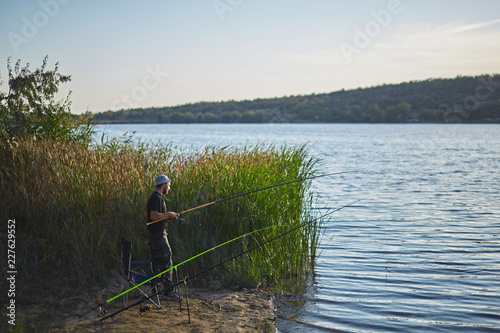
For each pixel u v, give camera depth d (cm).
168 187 596
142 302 555
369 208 1487
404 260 879
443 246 990
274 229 765
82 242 650
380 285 730
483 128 15588
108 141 997
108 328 491
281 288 704
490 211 1439
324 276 773
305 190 977
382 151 4784
